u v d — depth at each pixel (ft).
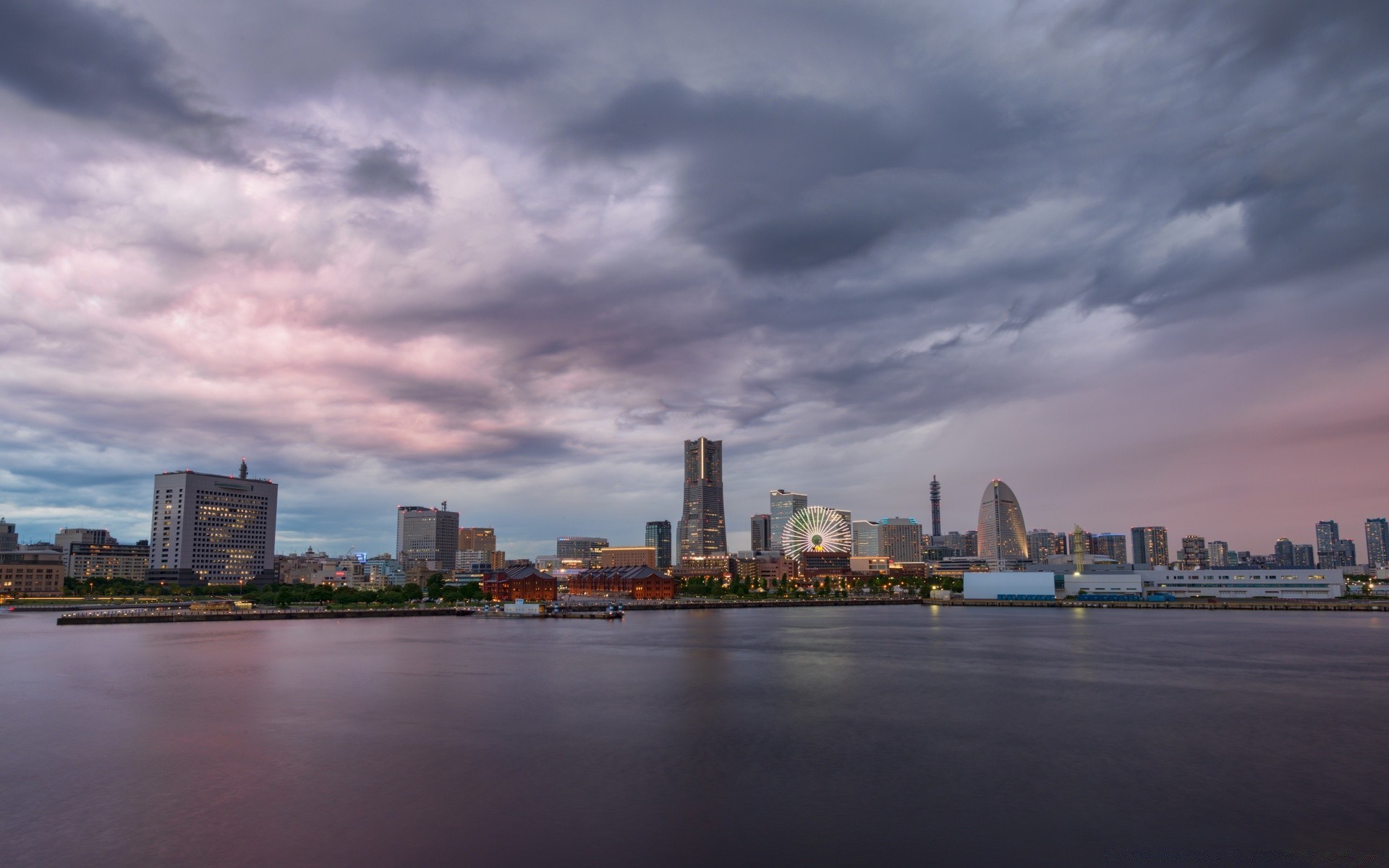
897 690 344.28
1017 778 205.98
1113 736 254.47
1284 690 346.95
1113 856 155.53
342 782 201.57
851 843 161.89
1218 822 173.99
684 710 296.92
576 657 473.26
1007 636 638.94
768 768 214.90
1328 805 184.85
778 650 522.88
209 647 531.91
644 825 171.73
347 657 469.57
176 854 155.94
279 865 150.61
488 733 256.32
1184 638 615.98
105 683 360.69
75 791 194.80
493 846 159.84
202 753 229.86
